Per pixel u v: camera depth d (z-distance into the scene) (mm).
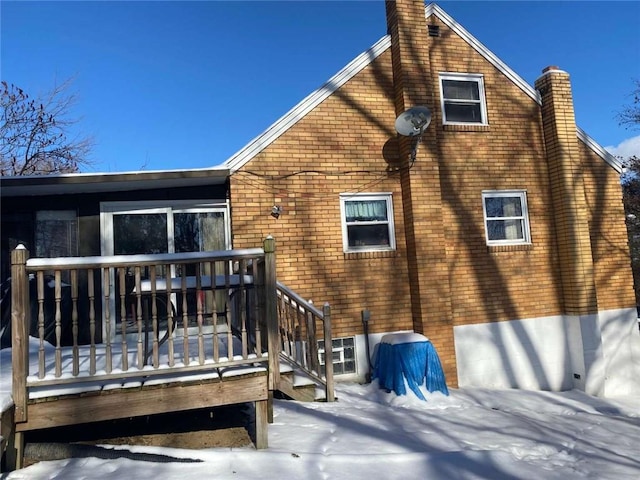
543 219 9148
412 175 8211
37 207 7609
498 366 8516
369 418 5574
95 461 4117
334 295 7953
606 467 4668
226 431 4832
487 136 9055
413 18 8633
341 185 8219
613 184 9578
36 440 4434
